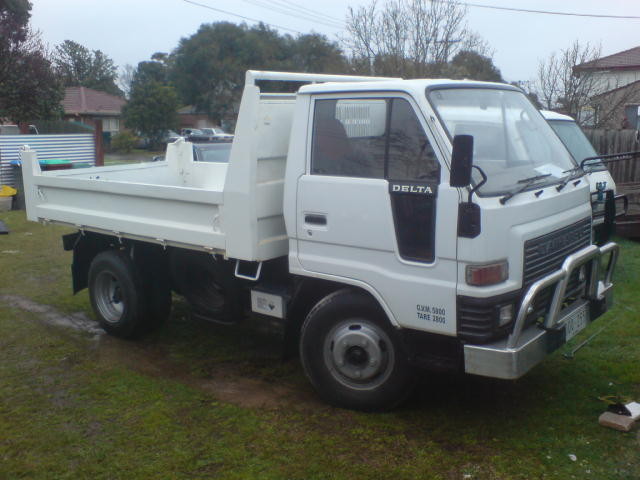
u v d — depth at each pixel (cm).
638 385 506
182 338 655
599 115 1966
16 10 2656
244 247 488
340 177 445
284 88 586
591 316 477
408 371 449
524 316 391
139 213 581
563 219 447
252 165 472
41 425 467
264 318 536
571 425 446
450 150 402
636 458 403
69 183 645
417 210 411
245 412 482
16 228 1277
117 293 656
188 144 791
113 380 546
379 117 430
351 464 406
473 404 482
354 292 460
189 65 5100
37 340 649
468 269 395
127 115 4988
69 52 7931
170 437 447
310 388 523
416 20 2275
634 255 918
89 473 405
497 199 398
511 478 386
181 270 602
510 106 484
